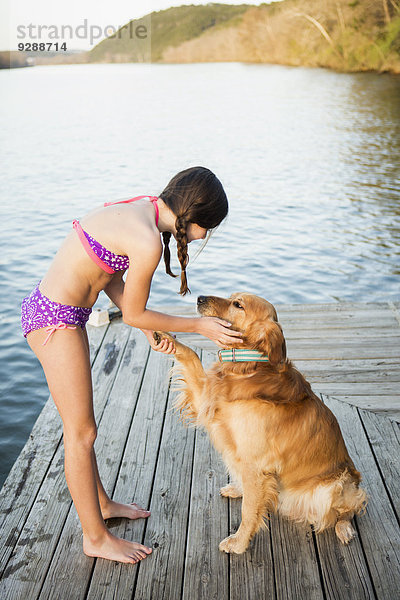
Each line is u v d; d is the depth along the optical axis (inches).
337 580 93.7
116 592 90.5
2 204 425.7
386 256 323.9
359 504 104.2
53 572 93.9
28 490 112.9
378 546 100.7
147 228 80.9
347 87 1182.3
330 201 440.1
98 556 96.2
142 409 142.6
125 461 122.8
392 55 1369.3
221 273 303.3
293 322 195.0
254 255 328.5
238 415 99.5
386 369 161.3
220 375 105.6
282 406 99.2
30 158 595.2
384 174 523.5
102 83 1440.7
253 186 487.5
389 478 117.9
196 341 182.7
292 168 552.1
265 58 1875.0
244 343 102.9
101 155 609.6
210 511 109.0
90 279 85.3
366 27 1423.5
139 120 855.1
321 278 294.5
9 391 195.8
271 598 90.2
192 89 1247.5
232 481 113.0
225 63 1984.5
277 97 1083.9
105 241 82.5
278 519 108.6
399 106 927.0
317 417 102.3
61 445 127.6
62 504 109.1
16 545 99.1
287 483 103.6
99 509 94.5
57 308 83.9
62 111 954.7
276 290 281.1
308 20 1615.4
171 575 94.1
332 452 103.3
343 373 159.8
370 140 682.2
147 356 170.6
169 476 118.5
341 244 345.7
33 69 2110.0
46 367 86.3
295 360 168.1
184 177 84.1
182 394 115.2
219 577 94.0
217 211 84.7
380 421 136.8
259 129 770.8
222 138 708.7
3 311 253.1
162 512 108.6
